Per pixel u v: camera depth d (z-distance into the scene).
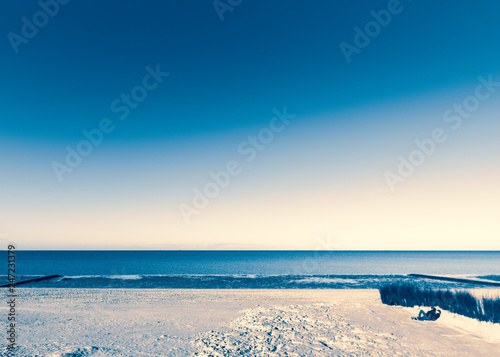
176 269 53.50
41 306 15.16
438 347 8.60
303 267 62.19
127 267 58.31
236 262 88.12
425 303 14.51
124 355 7.83
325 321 11.72
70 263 72.88
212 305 15.52
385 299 16.12
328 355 7.94
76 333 10.05
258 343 8.95
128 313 13.51
